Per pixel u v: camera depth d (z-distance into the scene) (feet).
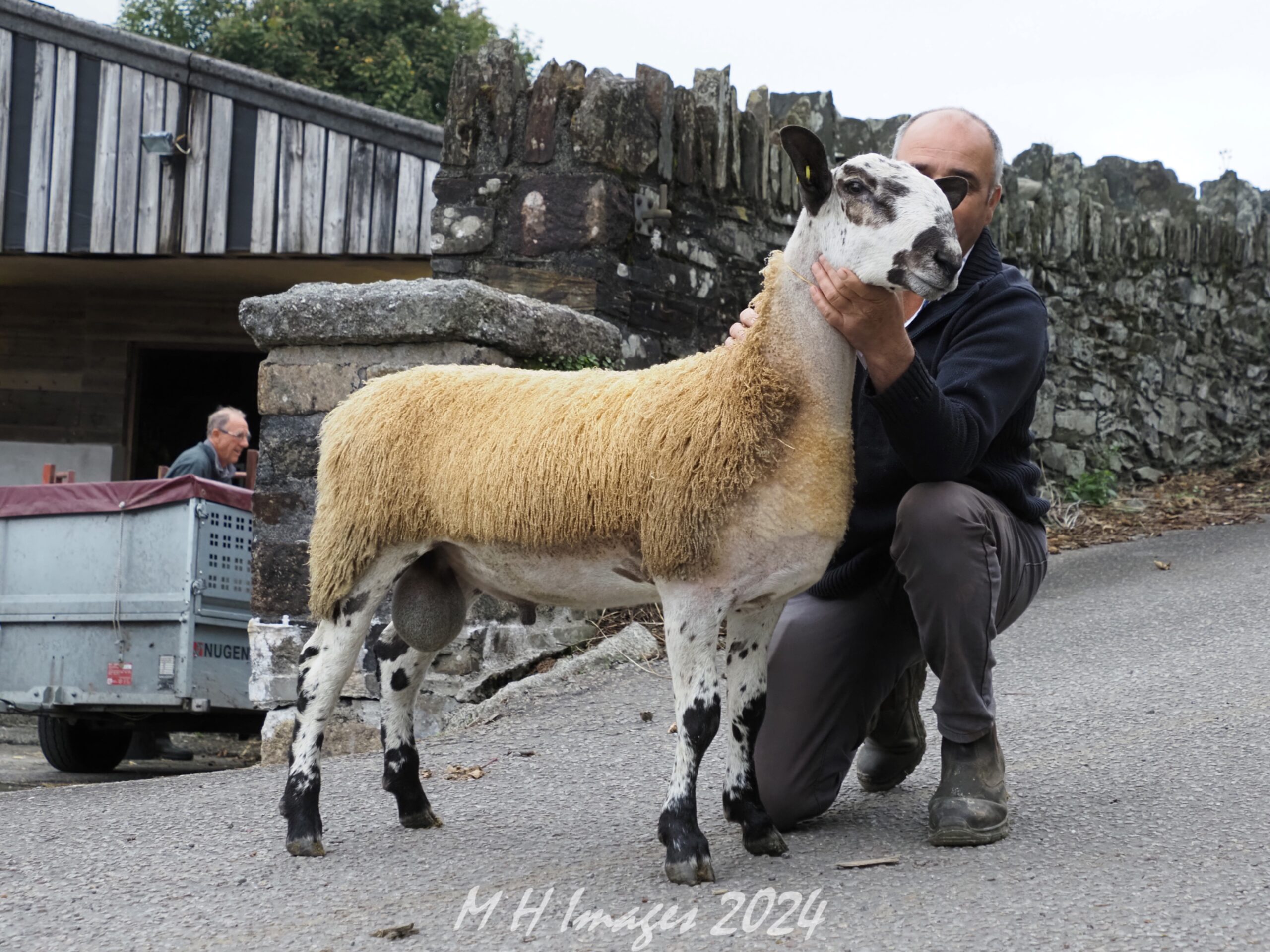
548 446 10.36
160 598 22.41
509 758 14.29
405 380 11.41
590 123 22.06
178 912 9.54
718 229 25.02
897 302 9.28
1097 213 34.06
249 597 23.35
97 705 22.79
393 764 11.67
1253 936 7.89
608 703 16.34
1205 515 30.48
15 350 44.06
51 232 36.22
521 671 17.57
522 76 23.02
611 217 22.03
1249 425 39.34
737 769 10.37
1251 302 39.37
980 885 9.09
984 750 10.33
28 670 23.41
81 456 43.62
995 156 11.16
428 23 77.20
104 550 22.86
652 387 10.25
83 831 12.31
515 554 10.71
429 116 70.90
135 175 35.63
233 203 34.88
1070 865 9.44
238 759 27.53
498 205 22.63
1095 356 33.96
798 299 9.73
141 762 26.71
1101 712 14.60
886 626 11.03
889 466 10.82
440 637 11.57
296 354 17.66
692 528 9.62
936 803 10.24
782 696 10.91
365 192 33.88
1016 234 31.73
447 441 10.89
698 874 9.48
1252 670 16.08
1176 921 8.19
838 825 11.13
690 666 9.76
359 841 11.37
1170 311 36.52
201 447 27.94
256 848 11.29
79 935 9.13
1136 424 35.27
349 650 11.22
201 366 54.95
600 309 21.88
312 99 33.86
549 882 9.81
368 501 11.04
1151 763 12.37
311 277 39.70
